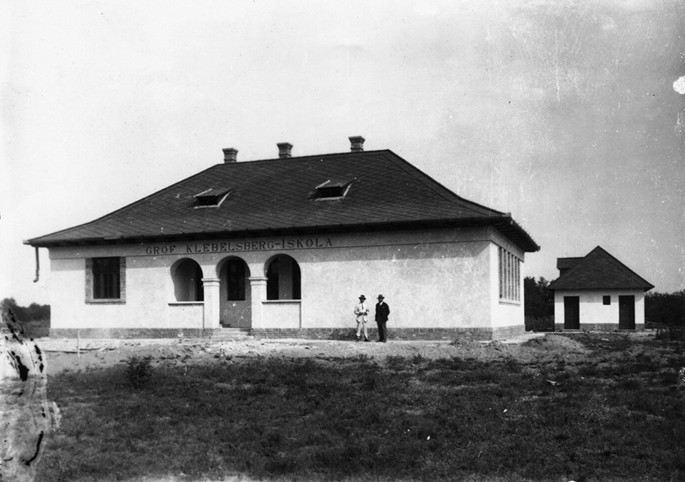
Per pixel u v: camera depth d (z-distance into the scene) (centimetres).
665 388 1427
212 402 1340
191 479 891
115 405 1319
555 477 885
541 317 5828
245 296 3169
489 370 1697
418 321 2659
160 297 3100
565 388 1423
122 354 2170
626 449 991
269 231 2867
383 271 2730
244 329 3045
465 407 1246
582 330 4447
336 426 1137
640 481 869
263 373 1688
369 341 2622
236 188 3384
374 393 1402
